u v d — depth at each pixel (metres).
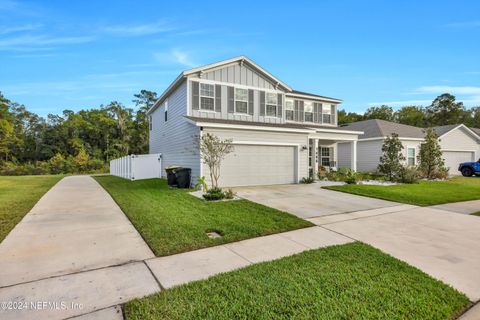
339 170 17.27
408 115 43.00
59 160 32.53
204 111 13.08
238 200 8.52
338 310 2.60
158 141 18.94
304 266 3.63
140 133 43.56
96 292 2.91
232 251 4.26
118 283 3.13
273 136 12.77
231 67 13.79
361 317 2.49
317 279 3.24
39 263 3.65
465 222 6.32
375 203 8.58
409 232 5.47
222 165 11.59
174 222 5.70
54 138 42.41
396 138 15.27
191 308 2.59
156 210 6.86
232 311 2.56
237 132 11.85
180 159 13.72
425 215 7.04
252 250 4.32
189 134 12.34
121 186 12.45
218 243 4.58
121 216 6.38
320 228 5.71
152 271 3.47
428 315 2.56
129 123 44.16
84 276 3.30
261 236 5.09
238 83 13.98
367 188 11.52
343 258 3.95
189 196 9.21
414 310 2.63
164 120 17.22
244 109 14.10
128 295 2.86
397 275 3.39
